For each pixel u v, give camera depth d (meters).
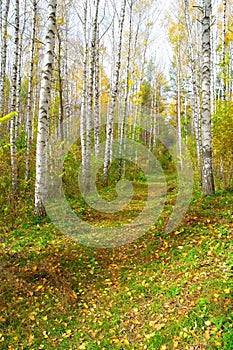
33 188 9.72
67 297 4.33
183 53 20.06
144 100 29.62
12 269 4.89
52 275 4.80
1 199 8.05
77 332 3.72
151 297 4.15
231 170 8.93
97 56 14.03
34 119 14.28
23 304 4.14
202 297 3.70
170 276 4.51
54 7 7.02
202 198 7.71
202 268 4.39
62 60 16.48
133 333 3.56
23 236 6.52
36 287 4.53
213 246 4.93
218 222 5.92
